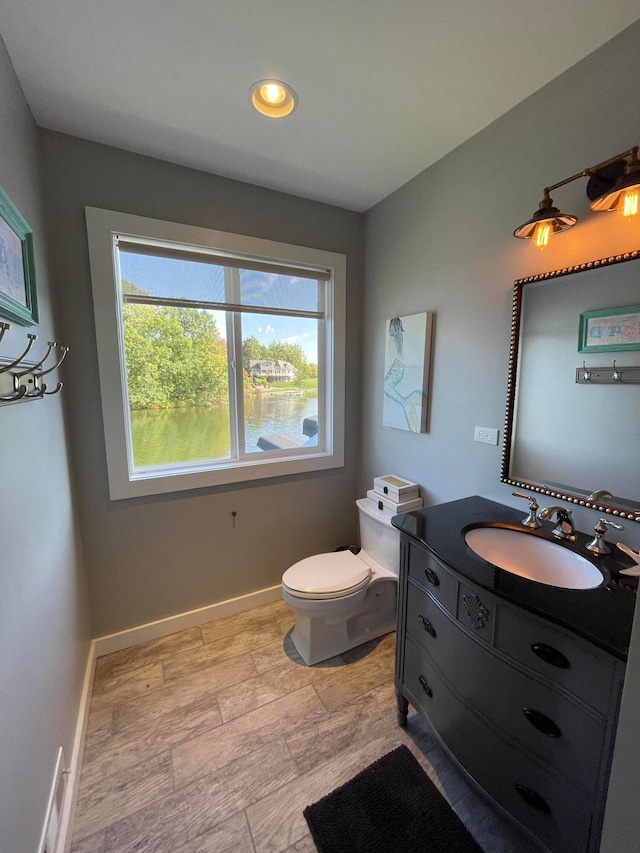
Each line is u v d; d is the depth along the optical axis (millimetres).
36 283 1167
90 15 1012
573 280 1253
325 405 2416
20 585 888
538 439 1401
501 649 985
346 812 1162
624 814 559
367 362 2375
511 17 1027
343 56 1158
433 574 1221
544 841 919
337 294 2260
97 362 1692
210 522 2068
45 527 1145
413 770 1293
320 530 2447
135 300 1776
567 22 1042
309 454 2387
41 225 1407
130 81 1249
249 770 1295
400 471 2145
